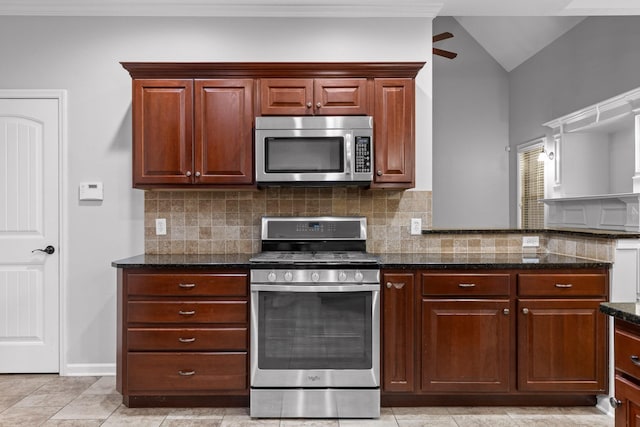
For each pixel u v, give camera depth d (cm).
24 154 310
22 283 310
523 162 618
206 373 252
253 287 247
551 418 245
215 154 279
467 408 259
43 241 311
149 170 278
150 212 309
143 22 312
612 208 418
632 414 135
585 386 250
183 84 278
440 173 645
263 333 248
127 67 275
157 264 251
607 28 443
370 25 314
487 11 322
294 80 278
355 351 248
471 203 646
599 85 455
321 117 274
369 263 248
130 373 253
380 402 261
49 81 311
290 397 247
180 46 313
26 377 305
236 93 279
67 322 310
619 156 472
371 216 310
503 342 251
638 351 131
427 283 252
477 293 251
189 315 252
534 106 579
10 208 309
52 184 311
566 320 250
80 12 309
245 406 262
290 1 304
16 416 247
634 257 247
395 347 253
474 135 648
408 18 315
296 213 309
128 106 312
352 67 277
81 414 250
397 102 280
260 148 272
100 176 312
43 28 310
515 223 629
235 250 308
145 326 253
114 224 312
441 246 308
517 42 580
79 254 311
